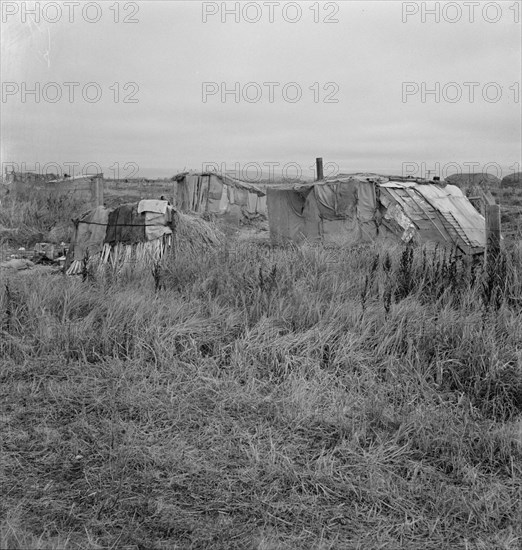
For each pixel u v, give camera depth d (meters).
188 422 5.76
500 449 5.26
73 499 4.61
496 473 5.05
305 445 5.41
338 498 4.72
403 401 6.14
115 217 12.14
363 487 4.80
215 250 11.20
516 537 4.26
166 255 10.99
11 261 15.16
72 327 7.53
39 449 5.31
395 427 5.65
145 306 8.00
